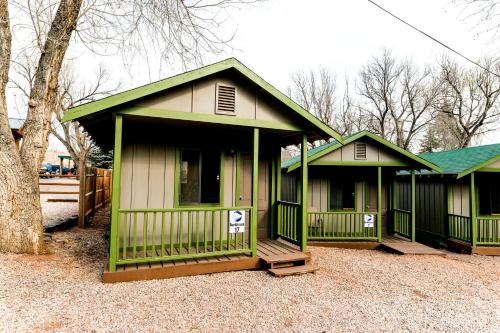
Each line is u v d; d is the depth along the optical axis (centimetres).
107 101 461
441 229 991
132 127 599
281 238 752
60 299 398
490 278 607
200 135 657
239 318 378
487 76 2428
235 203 693
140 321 356
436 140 3178
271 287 487
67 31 611
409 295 486
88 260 570
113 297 415
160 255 557
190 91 542
